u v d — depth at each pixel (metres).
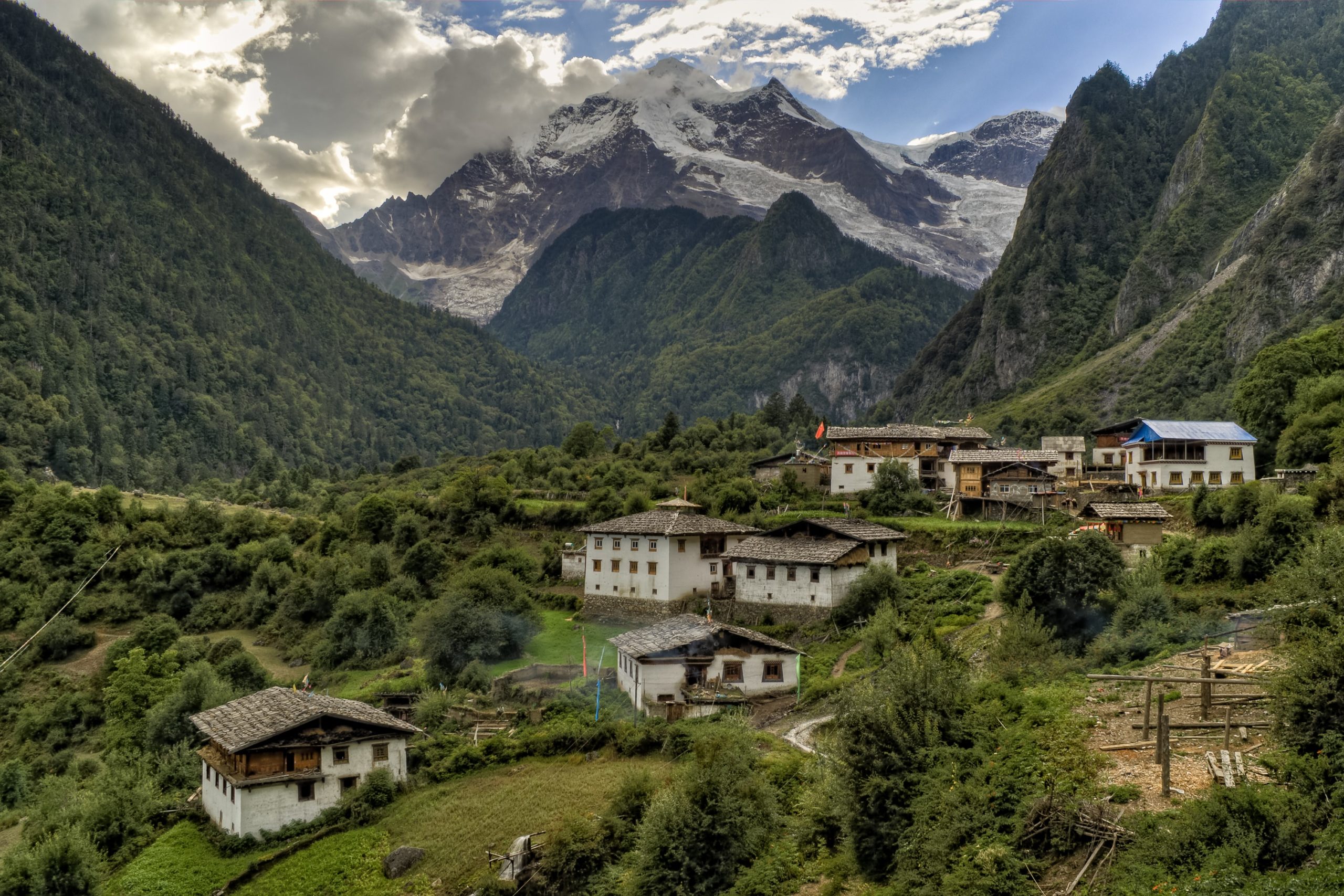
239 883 51.84
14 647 113.38
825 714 61.00
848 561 86.19
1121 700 42.97
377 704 77.00
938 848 33.91
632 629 92.75
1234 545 66.50
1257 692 39.88
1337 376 102.75
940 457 126.38
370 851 53.28
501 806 54.88
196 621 121.62
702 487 140.00
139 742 79.25
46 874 51.81
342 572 118.62
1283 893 25.06
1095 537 65.19
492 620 84.56
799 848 41.84
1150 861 28.84
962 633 71.81
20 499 149.38
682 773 47.19
